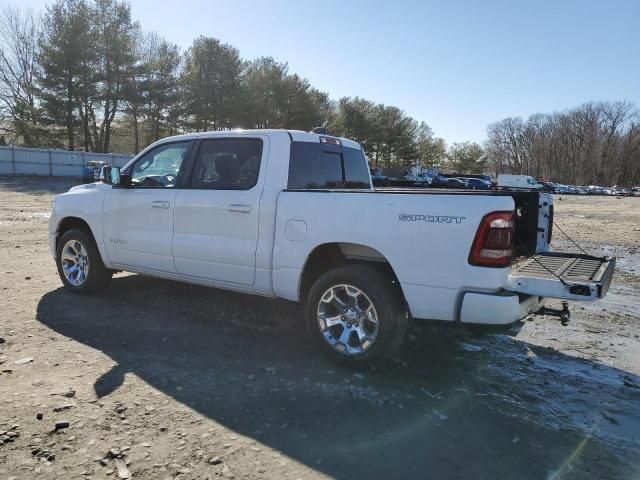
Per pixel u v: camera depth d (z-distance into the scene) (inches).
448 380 148.6
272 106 2151.8
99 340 169.2
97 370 144.5
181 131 2026.3
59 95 1696.6
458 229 131.6
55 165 1566.2
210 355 160.2
